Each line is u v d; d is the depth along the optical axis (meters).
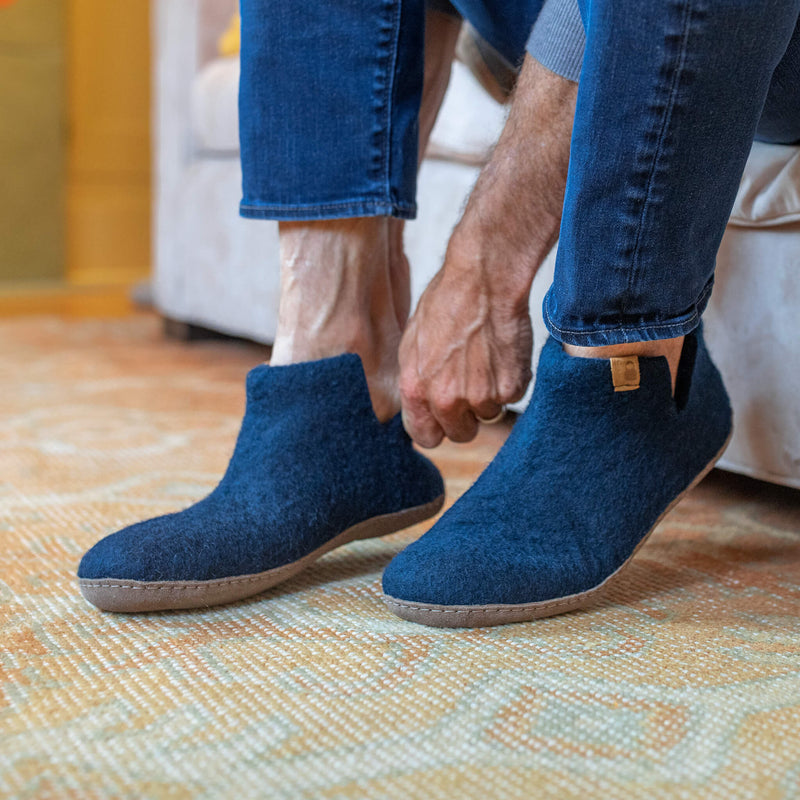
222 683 0.53
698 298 0.59
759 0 0.49
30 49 3.23
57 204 3.38
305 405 0.69
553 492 0.63
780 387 0.86
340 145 0.66
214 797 0.42
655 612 0.64
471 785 0.43
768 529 0.87
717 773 0.44
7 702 0.50
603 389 0.62
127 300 2.97
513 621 0.61
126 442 1.18
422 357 0.69
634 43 0.50
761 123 0.78
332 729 0.48
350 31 0.65
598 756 0.45
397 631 0.60
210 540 0.63
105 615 0.63
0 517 0.86
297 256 0.70
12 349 1.89
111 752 0.45
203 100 1.82
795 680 0.54
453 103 1.21
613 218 0.54
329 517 0.69
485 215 0.65
